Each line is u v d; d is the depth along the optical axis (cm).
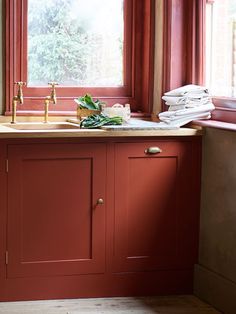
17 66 293
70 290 262
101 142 259
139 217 266
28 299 259
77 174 258
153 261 269
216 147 258
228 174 250
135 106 309
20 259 256
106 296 266
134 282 268
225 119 268
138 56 308
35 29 296
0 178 251
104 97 307
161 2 294
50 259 259
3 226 253
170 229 270
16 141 250
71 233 260
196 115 274
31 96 297
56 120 296
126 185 263
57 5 298
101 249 263
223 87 277
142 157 264
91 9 303
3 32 288
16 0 290
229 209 250
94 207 261
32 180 254
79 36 303
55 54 300
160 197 268
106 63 307
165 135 263
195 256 274
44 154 253
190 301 266
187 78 291
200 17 285
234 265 247
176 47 289
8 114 289
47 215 257
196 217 272
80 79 305
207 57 289
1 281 255
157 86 300
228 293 250
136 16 307
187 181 270
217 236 259
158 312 251
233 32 267
